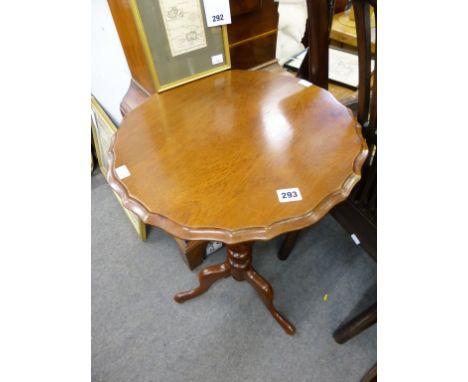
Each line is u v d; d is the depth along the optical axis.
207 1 0.85
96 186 1.69
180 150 0.71
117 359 1.07
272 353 1.06
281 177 0.63
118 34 0.95
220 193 0.60
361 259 1.30
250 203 0.58
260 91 0.89
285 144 0.71
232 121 0.78
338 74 1.27
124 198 0.61
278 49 1.48
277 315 1.09
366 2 0.67
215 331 1.12
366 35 0.71
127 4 0.77
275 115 0.79
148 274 1.30
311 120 0.77
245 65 1.10
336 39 1.56
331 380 1.00
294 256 1.33
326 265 1.29
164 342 1.10
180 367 1.05
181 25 0.85
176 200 0.59
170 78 0.91
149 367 1.05
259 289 1.03
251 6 0.96
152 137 0.75
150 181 0.64
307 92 0.87
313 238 1.38
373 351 1.05
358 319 0.97
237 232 0.54
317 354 1.05
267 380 1.01
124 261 1.35
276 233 0.54
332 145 0.70
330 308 1.17
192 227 0.55
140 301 1.22
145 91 0.99
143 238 1.40
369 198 0.86
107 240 1.43
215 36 0.93
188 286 1.25
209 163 0.67
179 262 1.33
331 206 0.59
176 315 1.17
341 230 1.41
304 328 1.12
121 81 1.21
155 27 0.82
